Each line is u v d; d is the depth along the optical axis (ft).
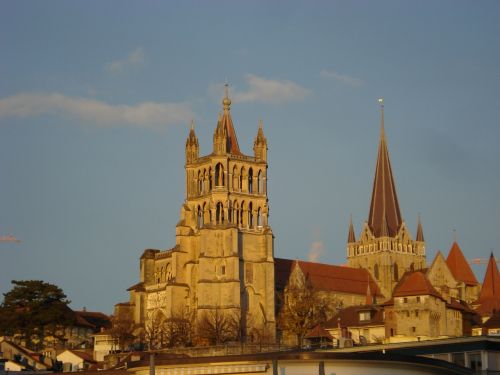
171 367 372.58
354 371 350.43
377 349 473.26
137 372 388.78
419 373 363.76
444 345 457.68
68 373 423.64
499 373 450.30
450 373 377.50
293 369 351.87
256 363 357.82
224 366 363.15
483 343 447.42
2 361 558.15
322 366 316.40
